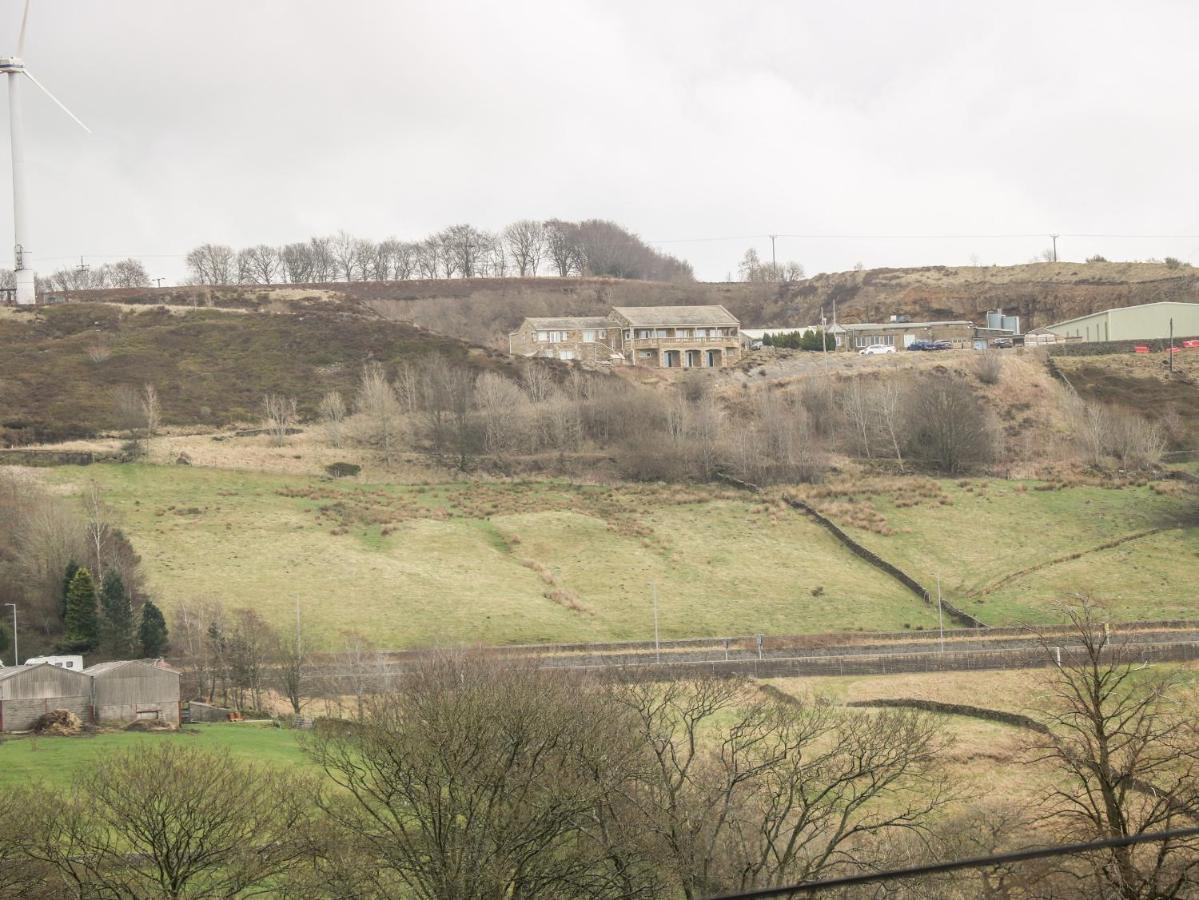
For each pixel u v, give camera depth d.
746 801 52.25
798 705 72.19
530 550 133.38
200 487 144.38
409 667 84.00
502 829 44.03
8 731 72.62
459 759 45.22
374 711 53.00
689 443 164.00
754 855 49.41
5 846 41.22
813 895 45.62
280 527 133.25
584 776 47.56
